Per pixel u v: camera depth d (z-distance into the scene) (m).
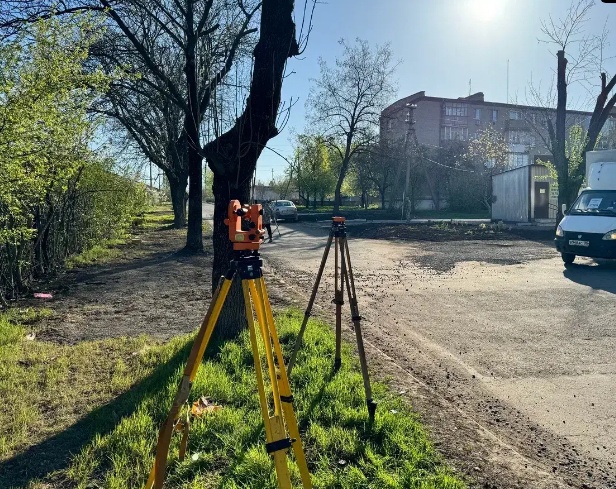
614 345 6.56
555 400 4.86
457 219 37.12
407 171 38.44
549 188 27.98
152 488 2.92
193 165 16.42
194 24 8.72
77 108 8.49
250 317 2.71
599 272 12.33
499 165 45.53
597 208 13.72
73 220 14.54
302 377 4.89
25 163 7.88
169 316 7.91
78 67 8.14
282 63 5.96
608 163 15.04
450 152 48.22
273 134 5.98
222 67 7.88
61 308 8.53
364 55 41.34
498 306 8.83
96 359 5.61
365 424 3.95
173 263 14.12
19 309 8.31
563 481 3.42
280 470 2.61
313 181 55.41
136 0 8.33
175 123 21.08
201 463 3.39
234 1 10.05
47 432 3.89
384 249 17.69
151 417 4.02
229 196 5.96
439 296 9.69
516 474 3.45
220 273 6.05
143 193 24.91
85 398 4.52
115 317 7.86
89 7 7.81
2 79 6.87
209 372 4.85
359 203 71.81
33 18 7.80
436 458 3.55
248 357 5.30
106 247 17.58
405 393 4.77
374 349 6.18
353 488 3.16
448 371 5.64
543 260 14.52
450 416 4.33
